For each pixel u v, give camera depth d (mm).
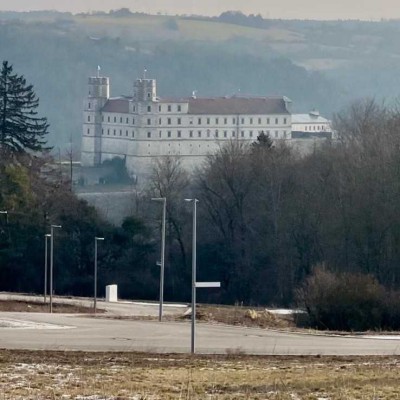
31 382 158250
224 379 164875
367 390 154500
